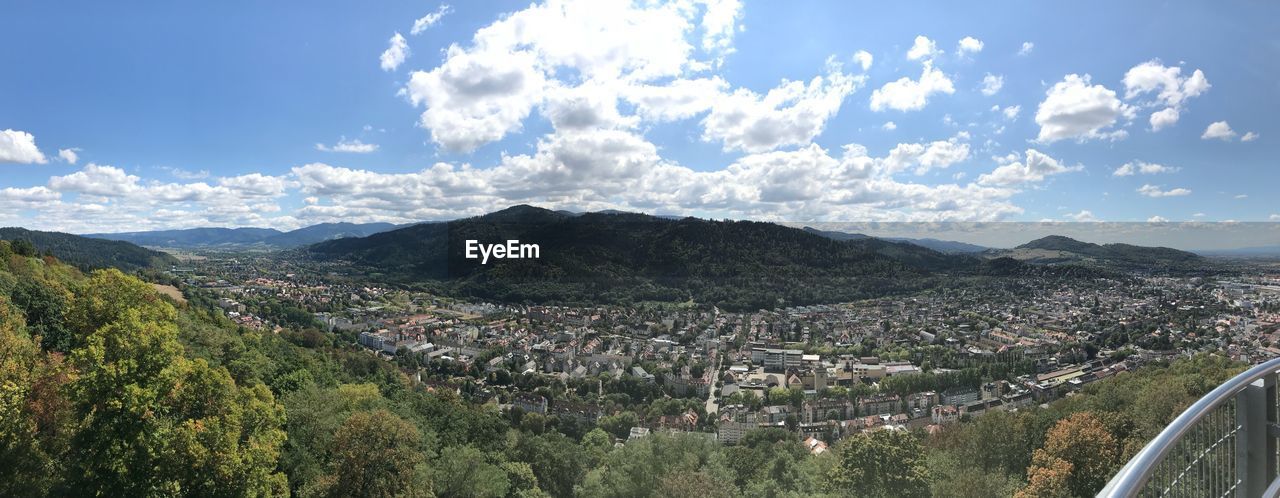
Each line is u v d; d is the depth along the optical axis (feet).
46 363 151.23
